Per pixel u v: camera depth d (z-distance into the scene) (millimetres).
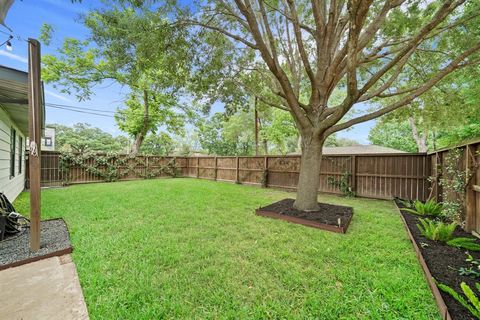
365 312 1677
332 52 4660
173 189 7914
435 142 13148
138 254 2619
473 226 3254
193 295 1883
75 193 6977
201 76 5473
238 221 4043
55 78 11430
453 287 1876
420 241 2941
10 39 2389
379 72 3586
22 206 5207
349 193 7117
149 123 14602
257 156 9852
